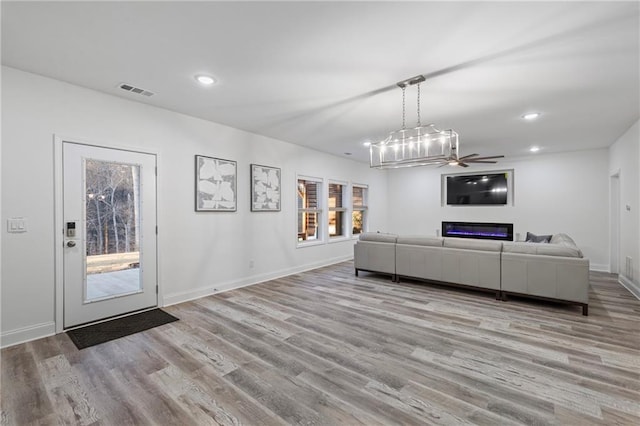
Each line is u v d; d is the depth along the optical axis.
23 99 2.67
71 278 2.96
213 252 4.23
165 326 3.03
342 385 2.02
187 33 2.10
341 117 4.01
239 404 1.83
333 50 2.33
